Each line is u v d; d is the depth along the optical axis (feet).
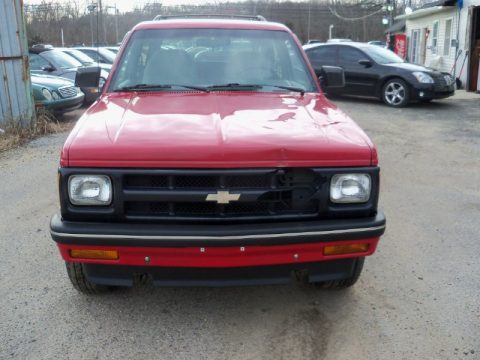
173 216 9.30
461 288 12.26
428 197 19.11
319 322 10.81
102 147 9.23
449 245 14.74
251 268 9.70
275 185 9.27
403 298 11.80
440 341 10.15
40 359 9.52
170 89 13.14
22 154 25.21
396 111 39.52
